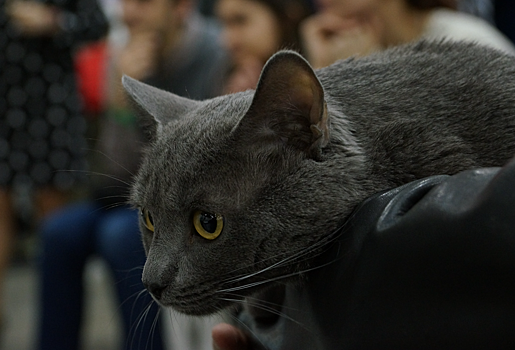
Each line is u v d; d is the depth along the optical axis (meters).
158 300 1.93
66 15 5.53
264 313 1.89
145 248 2.15
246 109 1.89
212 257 1.82
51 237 4.41
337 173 1.78
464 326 1.11
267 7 4.07
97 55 5.83
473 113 1.88
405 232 1.21
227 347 1.88
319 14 4.26
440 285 1.14
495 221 1.06
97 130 5.93
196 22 4.77
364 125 1.88
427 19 3.69
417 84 1.96
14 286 7.19
